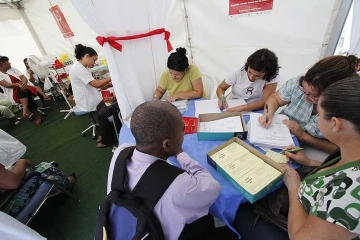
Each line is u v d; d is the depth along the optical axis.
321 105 0.53
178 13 2.19
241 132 1.05
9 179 1.14
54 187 1.50
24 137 2.84
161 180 0.59
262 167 0.84
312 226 0.53
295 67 1.73
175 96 1.62
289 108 1.25
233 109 1.38
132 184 0.63
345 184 0.48
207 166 0.93
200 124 1.21
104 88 2.42
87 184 1.87
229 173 0.82
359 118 0.45
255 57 1.33
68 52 3.89
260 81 1.51
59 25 3.50
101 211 0.63
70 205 1.67
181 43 2.39
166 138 0.63
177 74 1.56
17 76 3.13
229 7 1.83
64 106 3.66
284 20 1.61
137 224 0.57
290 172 0.79
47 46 4.14
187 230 0.76
